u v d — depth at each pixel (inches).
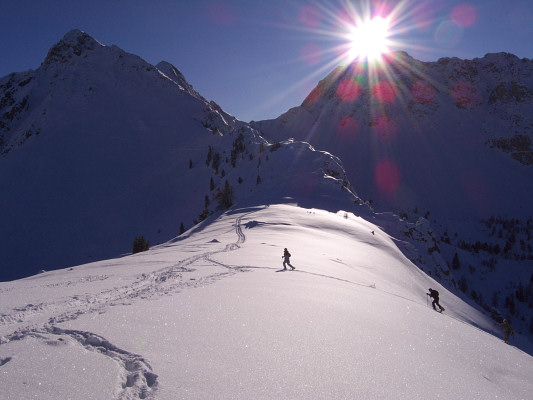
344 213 3454.7
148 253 1320.1
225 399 241.8
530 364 496.4
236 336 361.4
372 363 337.1
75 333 356.8
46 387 245.0
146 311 437.4
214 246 1360.7
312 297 565.9
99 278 752.3
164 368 280.1
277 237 1673.2
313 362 317.4
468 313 2017.7
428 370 352.5
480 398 316.2
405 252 3267.7
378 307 584.4
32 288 633.6
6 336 356.2
